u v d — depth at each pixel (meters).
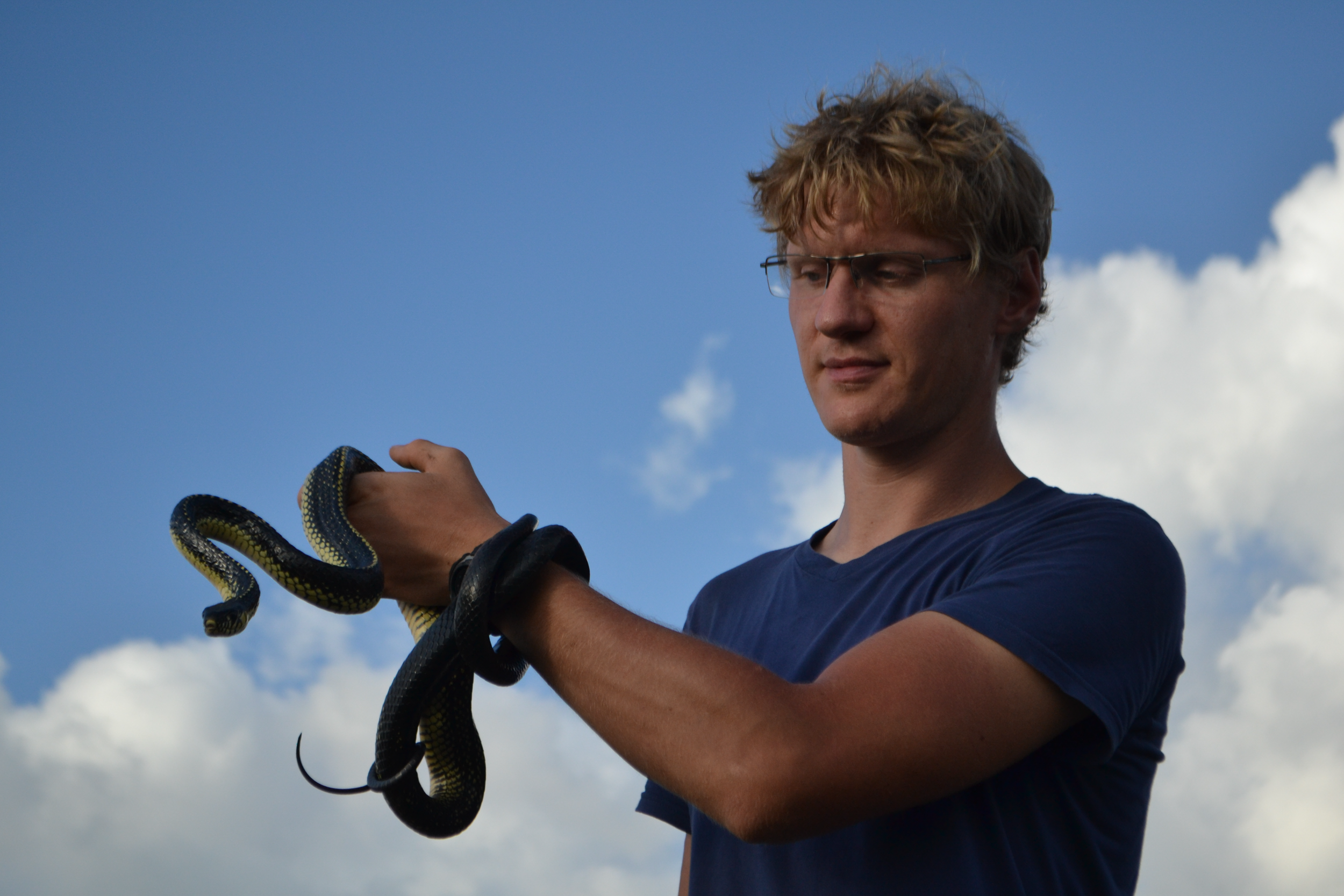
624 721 2.44
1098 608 2.62
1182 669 3.01
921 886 2.62
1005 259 3.33
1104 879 2.73
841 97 3.39
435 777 3.32
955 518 3.21
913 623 2.57
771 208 3.44
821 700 2.38
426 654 2.74
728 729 2.33
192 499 4.22
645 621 2.56
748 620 3.55
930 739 2.37
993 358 3.47
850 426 3.24
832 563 3.35
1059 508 3.00
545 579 2.65
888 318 3.18
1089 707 2.51
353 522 3.04
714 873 3.10
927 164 3.11
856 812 2.34
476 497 3.07
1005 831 2.64
